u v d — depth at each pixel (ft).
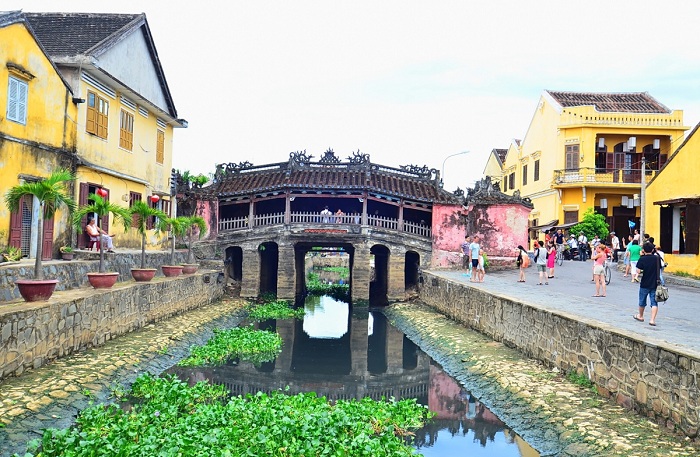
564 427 34.01
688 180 80.79
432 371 59.06
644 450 28.40
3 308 38.52
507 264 108.17
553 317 46.50
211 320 78.13
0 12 54.60
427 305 100.58
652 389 32.17
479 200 110.52
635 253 79.25
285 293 106.32
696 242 76.54
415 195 109.70
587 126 130.52
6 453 28.50
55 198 43.09
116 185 76.69
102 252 54.95
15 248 53.78
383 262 120.57
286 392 49.67
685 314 49.80
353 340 77.77
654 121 130.11
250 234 107.96
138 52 82.48
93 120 69.15
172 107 97.19
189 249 94.84
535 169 150.71
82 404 36.99
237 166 116.67
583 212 132.67
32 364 39.22
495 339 61.82
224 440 29.84
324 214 111.96
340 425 33.99
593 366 39.42
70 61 64.13
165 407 36.68
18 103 54.34
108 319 52.75
